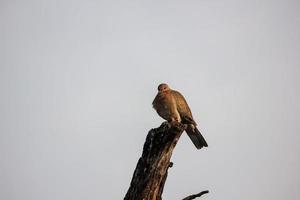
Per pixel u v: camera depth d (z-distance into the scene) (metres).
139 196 10.91
